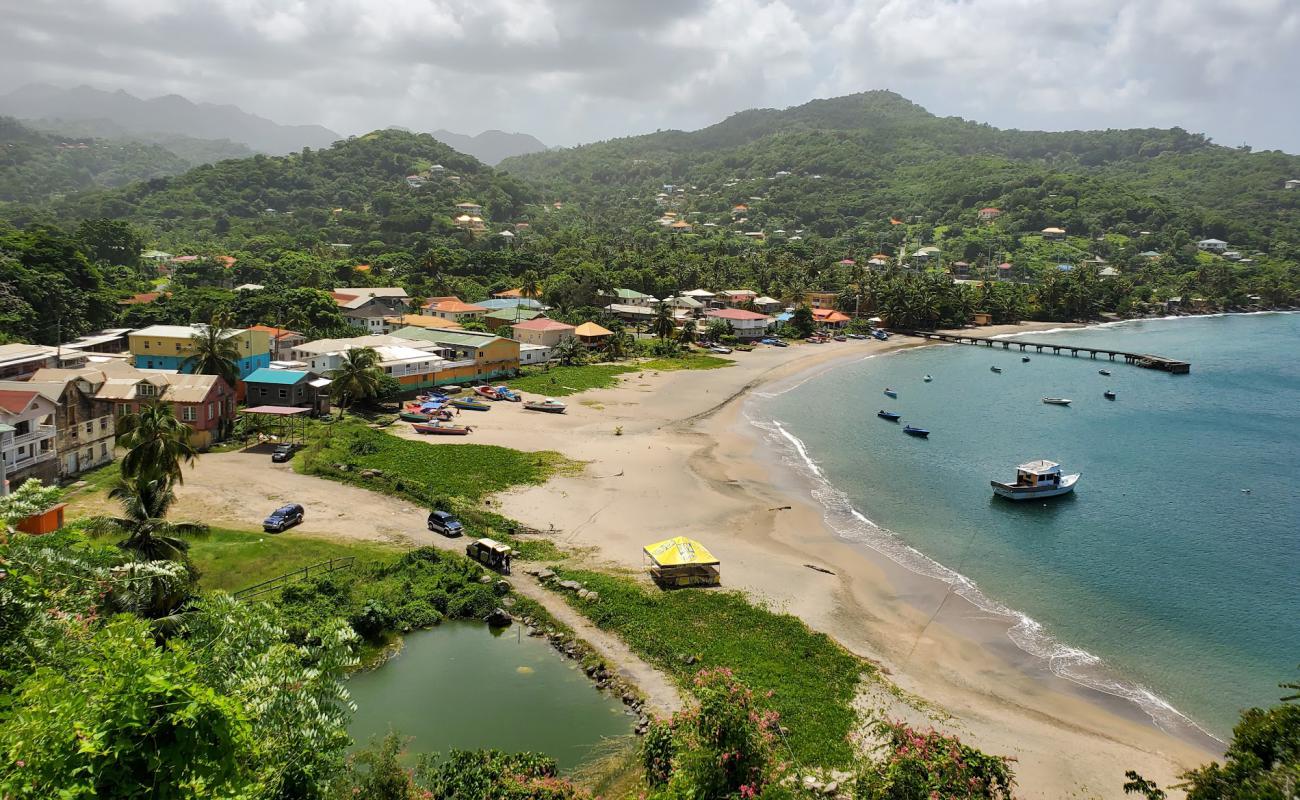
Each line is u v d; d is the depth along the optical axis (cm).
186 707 1548
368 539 6062
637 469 8538
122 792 1462
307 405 10031
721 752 2666
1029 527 7256
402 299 18200
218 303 15362
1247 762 2588
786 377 14900
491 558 5647
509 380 13000
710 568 5662
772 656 4597
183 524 4788
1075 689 4569
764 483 8350
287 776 1919
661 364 15550
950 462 9456
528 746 3734
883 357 18112
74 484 7100
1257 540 7006
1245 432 11231
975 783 2527
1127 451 10119
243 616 2342
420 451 8562
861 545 6700
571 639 4738
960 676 4628
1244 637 5228
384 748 3038
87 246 19675
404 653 4606
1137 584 6034
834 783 3366
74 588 2583
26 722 1504
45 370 7806
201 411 8288
